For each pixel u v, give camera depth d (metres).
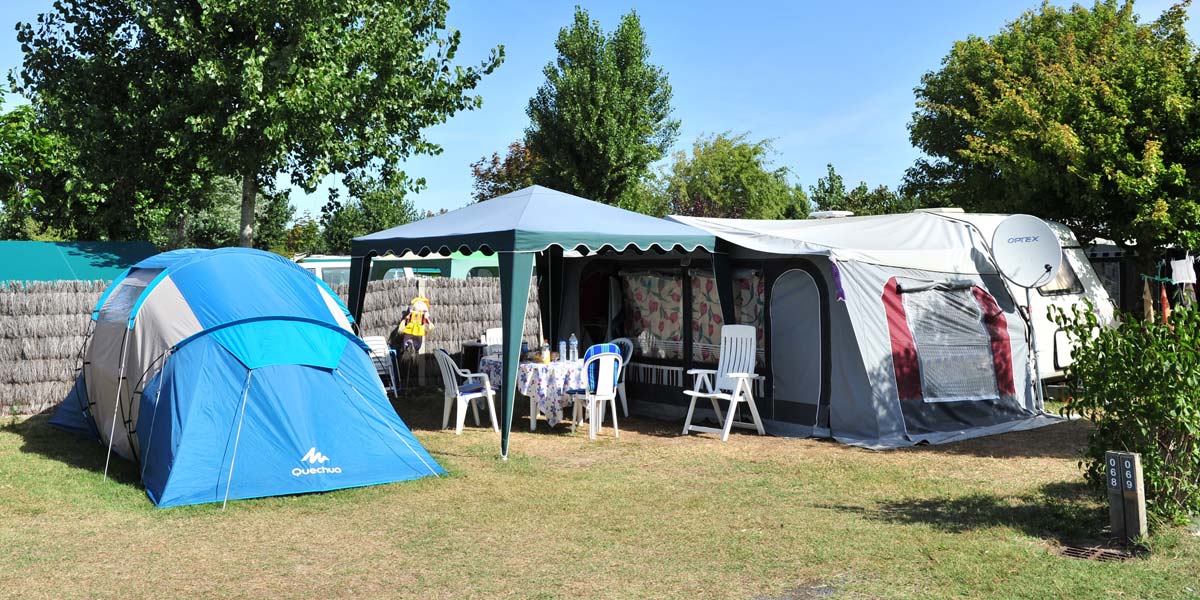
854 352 8.55
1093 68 11.87
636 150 25.92
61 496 6.43
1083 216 11.99
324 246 34.16
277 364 6.75
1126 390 5.15
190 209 22.42
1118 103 11.11
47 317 10.23
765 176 35.03
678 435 9.05
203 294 7.12
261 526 5.61
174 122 12.91
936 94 19.17
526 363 9.15
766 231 9.99
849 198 30.36
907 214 10.63
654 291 10.60
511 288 7.82
